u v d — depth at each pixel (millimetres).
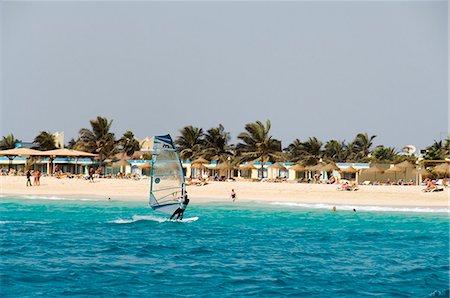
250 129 107625
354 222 52688
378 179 96812
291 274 30266
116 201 70875
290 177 105438
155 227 48188
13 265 31781
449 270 31688
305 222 52531
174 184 47594
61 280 28484
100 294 26031
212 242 40656
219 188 80438
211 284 27953
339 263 33438
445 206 65250
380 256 35844
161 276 29531
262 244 39969
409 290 27375
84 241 40562
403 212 60344
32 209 62344
